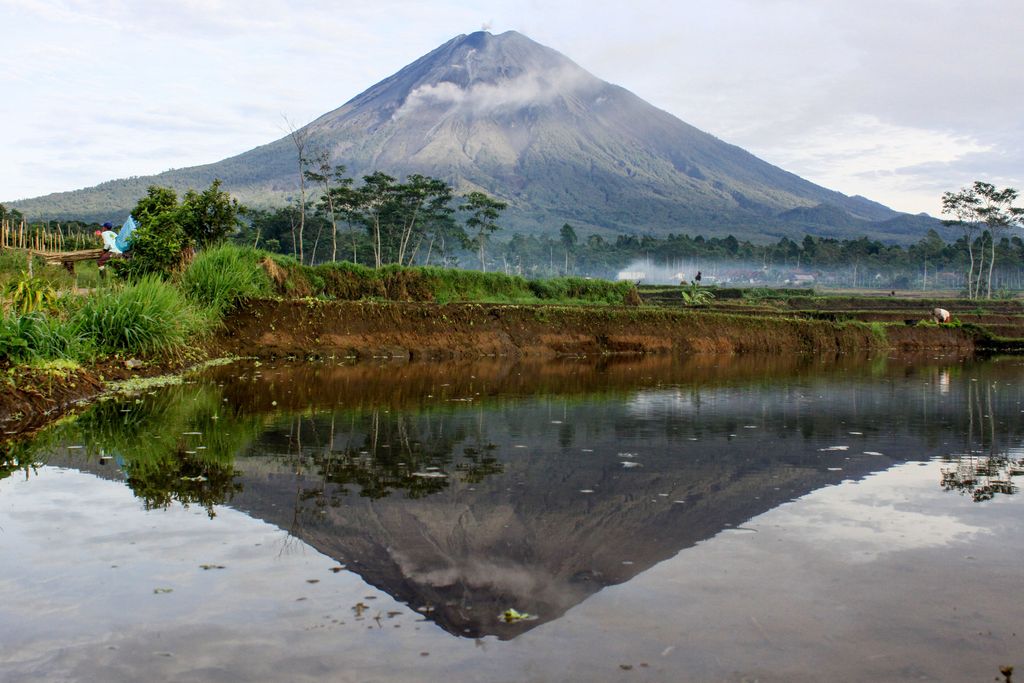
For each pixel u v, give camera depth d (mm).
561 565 3941
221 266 17609
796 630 3221
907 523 4781
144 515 4762
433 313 20453
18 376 9062
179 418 8742
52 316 11219
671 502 5188
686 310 27609
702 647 3051
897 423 9195
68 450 6805
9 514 4781
